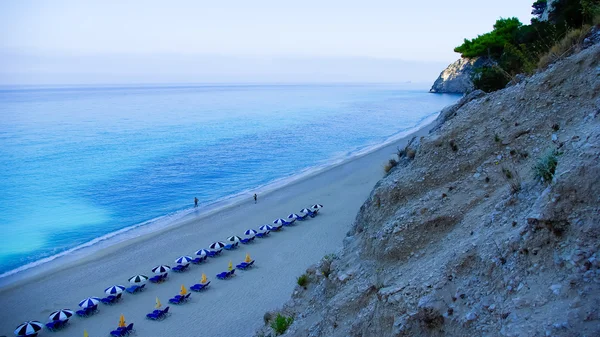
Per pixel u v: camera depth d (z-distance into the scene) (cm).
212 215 4628
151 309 2712
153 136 10469
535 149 1045
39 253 3841
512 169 1044
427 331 786
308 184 5597
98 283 3144
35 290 3073
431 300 805
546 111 1103
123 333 2400
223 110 17750
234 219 4444
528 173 966
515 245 747
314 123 12644
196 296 2839
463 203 1064
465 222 1001
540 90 1164
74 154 8350
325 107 18675
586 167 694
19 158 8038
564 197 698
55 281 3206
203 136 10369
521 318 638
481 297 745
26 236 4278
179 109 18375
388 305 875
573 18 2105
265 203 4934
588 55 1105
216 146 8981
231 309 2638
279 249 3572
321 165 6906
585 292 595
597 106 967
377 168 6038
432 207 1105
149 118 14662
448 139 1265
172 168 7075
